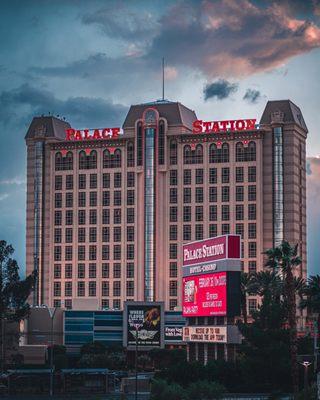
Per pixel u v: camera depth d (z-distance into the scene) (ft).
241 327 513.86
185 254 575.79
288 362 496.23
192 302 560.61
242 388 498.69
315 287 523.70
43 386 579.48
